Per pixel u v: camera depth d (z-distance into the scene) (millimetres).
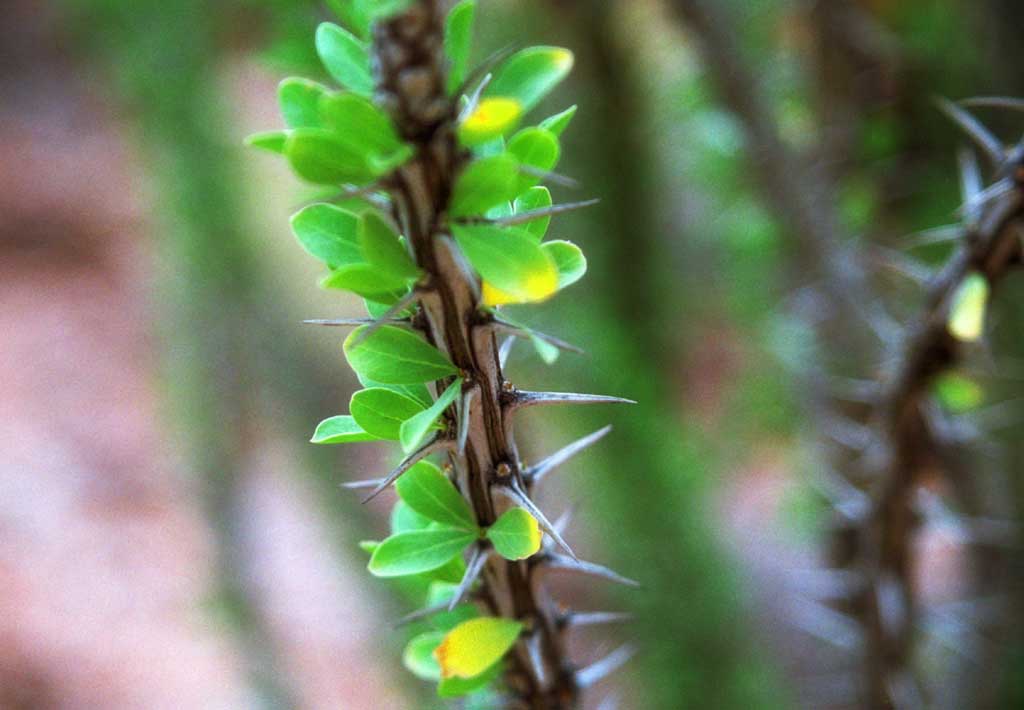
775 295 1024
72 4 961
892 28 922
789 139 953
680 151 983
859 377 832
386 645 876
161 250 979
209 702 1471
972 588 948
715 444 1119
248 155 1001
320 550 1366
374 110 346
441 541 401
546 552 426
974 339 538
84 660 1586
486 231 353
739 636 837
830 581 906
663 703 832
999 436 876
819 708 931
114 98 1002
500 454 396
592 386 821
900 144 943
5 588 1747
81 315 2461
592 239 875
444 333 377
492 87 361
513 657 437
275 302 987
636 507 811
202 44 926
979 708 925
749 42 916
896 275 924
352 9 355
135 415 2162
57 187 2803
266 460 1248
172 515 1873
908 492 615
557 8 830
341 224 379
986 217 498
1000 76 771
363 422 387
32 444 2123
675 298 935
